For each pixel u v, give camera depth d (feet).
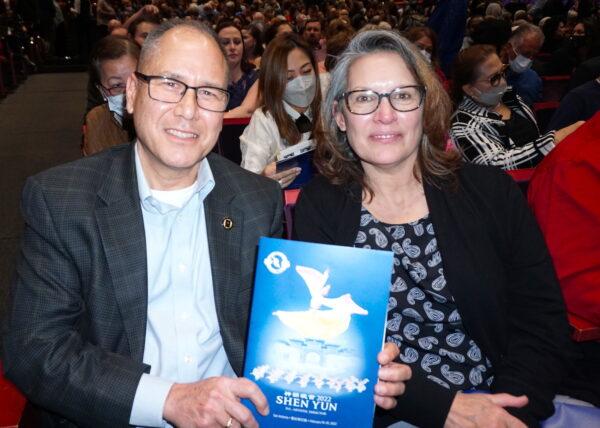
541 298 5.20
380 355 4.11
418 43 16.81
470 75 9.91
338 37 14.66
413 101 5.01
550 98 18.33
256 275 4.22
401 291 5.24
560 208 5.73
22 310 4.35
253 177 5.26
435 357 5.16
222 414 4.03
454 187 5.28
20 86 37.76
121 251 4.47
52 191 4.47
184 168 4.57
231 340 4.75
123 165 4.78
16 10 44.65
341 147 5.54
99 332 4.47
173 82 4.42
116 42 9.14
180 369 4.66
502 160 9.28
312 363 4.15
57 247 4.39
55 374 4.19
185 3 51.57
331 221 5.45
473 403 4.66
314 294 4.16
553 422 4.94
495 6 32.99
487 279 5.09
